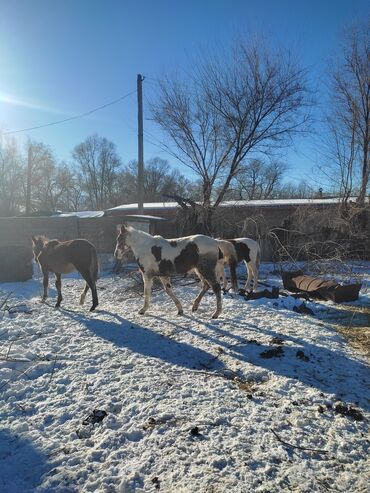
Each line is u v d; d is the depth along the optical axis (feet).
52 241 30.25
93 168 215.72
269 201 78.89
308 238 54.24
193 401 14.83
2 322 24.62
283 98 58.65
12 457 11.88
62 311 28.02
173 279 40.24
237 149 60.54
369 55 62.39
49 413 14.15
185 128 61.00
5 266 40.88
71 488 10.52
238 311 28.09
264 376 17.29
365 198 63.77
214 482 10.55
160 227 60.70
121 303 31.55
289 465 11.30
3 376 16.92
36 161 178.09
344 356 19.74
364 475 10.96
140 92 58.65
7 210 139.64
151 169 205.16
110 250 58.08
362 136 63.62
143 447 12.12
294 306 29.96
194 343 21.29
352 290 32.24
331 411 14.37
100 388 15.89
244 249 35.96
